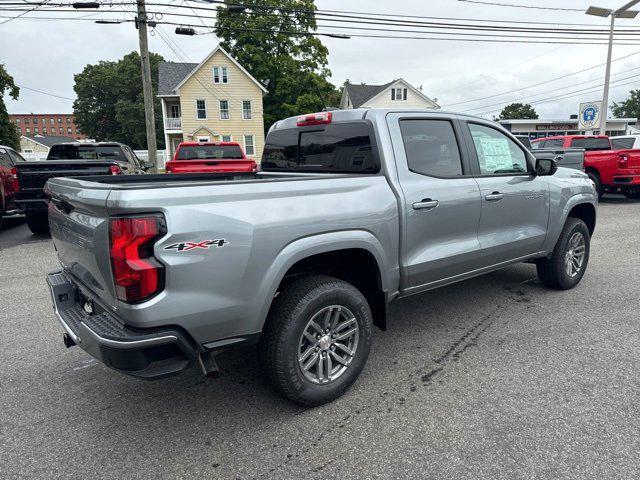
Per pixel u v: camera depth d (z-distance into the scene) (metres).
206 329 2.31
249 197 2.40
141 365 2.14
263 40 36.47
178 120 35.41
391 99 40.72
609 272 5.71
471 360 3.41
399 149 3.26
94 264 2.31
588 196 4.93
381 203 3.00
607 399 2.84
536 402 2.82
